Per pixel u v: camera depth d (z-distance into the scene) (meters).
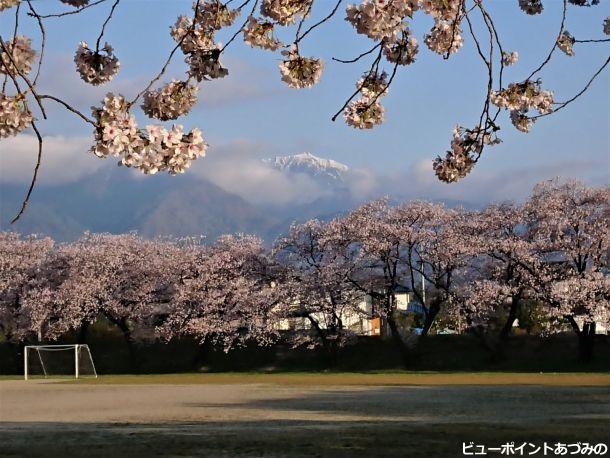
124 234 64.75
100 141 6.98
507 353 54.75
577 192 53.94
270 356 59.25
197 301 58.59
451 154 9.05
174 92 8.05
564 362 52.03
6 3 6.65
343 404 29.00
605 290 50.41
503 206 56.97
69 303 59.22
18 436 19.30
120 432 20.03
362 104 9.05
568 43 9.44
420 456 14.40
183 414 26.38
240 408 28.20
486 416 23.61
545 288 52.22
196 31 8.26
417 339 56.84
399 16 7.65
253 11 8.02
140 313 59.62
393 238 55.16
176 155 7.16
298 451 15.27
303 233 58.97
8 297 62.66
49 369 62.03
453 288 54.69
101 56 7.80
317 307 56.59
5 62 6.80
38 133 6.32
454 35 8.80
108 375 56.66
